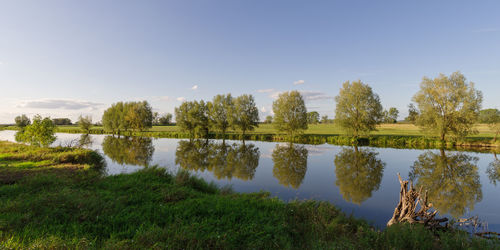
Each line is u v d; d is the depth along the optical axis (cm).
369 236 645
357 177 1842
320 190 1470
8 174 1152
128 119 6300
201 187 1176
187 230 570
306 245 598
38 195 812
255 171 2069
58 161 1639
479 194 1414
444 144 3416
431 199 1323
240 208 825
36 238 478
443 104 3381
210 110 5584
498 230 813
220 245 528
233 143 4488
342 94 4212
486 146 3312
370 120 3994
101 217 643
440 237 656
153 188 1038
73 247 447
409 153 3036
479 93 3133
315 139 4584
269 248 539
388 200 1280
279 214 780
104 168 1911
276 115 4909
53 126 2508
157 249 466
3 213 614
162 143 4503
